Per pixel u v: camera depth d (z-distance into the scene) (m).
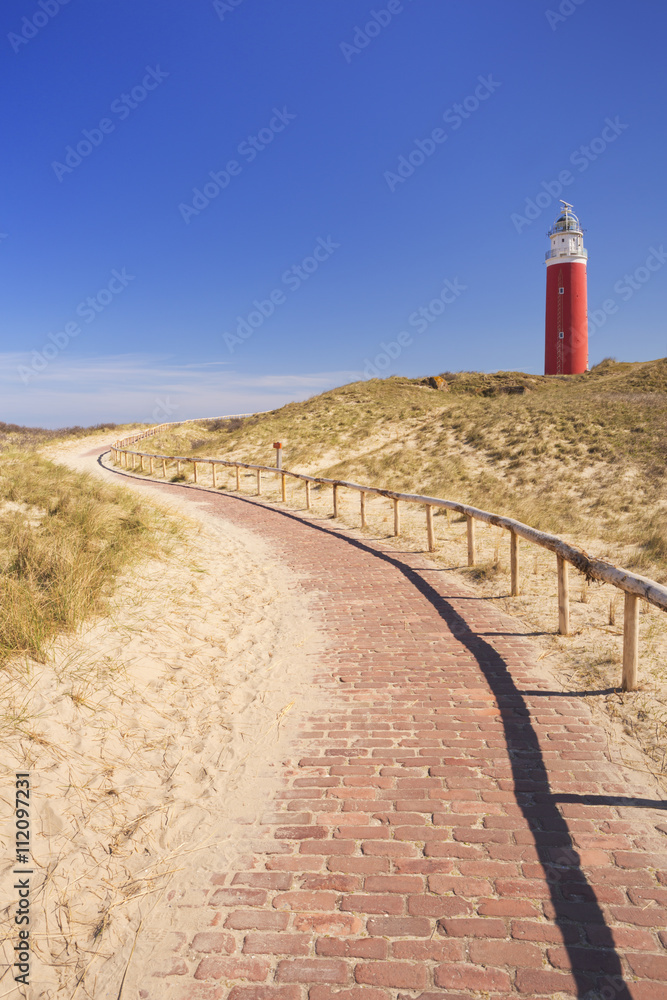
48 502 9.63
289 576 9.68
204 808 3.70
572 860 3.07
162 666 5.61
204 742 4.50
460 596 8.20
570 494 15.84
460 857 3.13
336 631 6.96
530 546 11.18
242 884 3.02
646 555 9.69
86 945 2.70
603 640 6.20
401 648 6.32
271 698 5.25
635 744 4.19
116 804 3.66
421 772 3.96
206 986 2.45
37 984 2.50
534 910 2.76
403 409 31.48
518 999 2.32
